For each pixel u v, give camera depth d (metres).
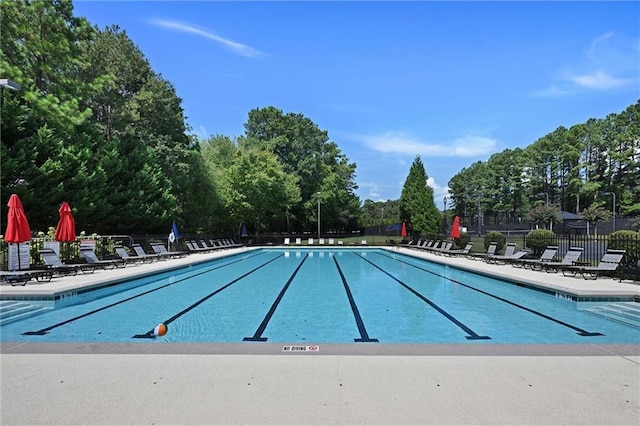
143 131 29.61
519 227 57.50
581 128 61.53
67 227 14.21
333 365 4.76
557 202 68.25
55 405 3.68
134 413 3.52
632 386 4.12
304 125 53.22
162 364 4.79
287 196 41.81
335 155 56.44
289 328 7.40
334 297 10.82
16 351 5.33
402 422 3.35
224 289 12.34
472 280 14.23
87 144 22.95
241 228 40.81
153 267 16.28
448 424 3.32
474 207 83.69
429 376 4.39
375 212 97.81
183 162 31.62
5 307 9.41
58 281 11.91
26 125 19.61
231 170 36.75
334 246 35.59
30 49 20.00
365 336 6.82
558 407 3.63
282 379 4.30
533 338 6.66
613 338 6.67
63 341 6.43
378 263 21.17
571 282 11.44
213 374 4.45
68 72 22.33
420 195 35.72
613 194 52.69
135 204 25.81
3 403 3.72
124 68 29.84
